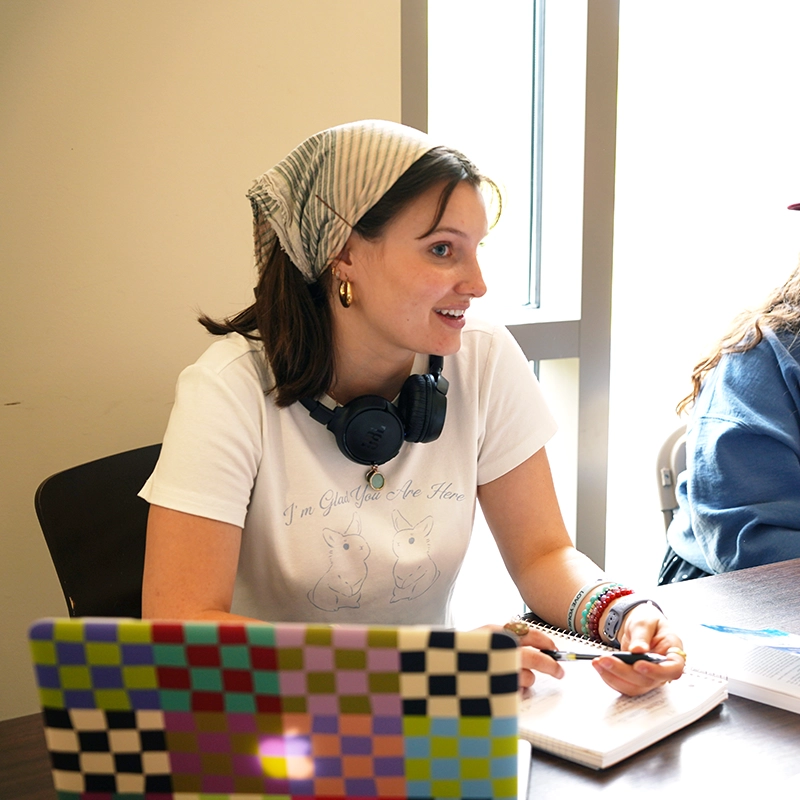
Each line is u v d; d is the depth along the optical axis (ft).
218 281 5.43
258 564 3.88
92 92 4.91
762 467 5.11
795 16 8.46
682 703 2.98
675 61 8.05
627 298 8.34
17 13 4.67
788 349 5.45
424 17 5.87
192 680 1.79
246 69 5.31
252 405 3.72
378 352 3.76
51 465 5.09
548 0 6.86
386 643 1.73
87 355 5.10
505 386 4.24
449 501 4.02
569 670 3.23
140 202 5.12
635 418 8.65
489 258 7.43
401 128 3.53
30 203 4.84
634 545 8.89
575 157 6.86
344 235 3.49
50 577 5.19
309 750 1.82
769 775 2.67
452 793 1.82
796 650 3.31
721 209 8.57
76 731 1.84
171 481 3.51
